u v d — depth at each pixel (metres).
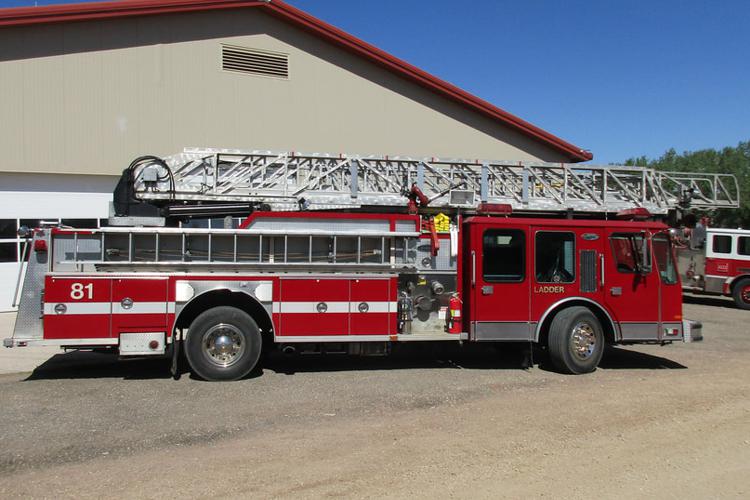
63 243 7.08
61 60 13.23
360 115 16.11
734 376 7.92
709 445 5.11
